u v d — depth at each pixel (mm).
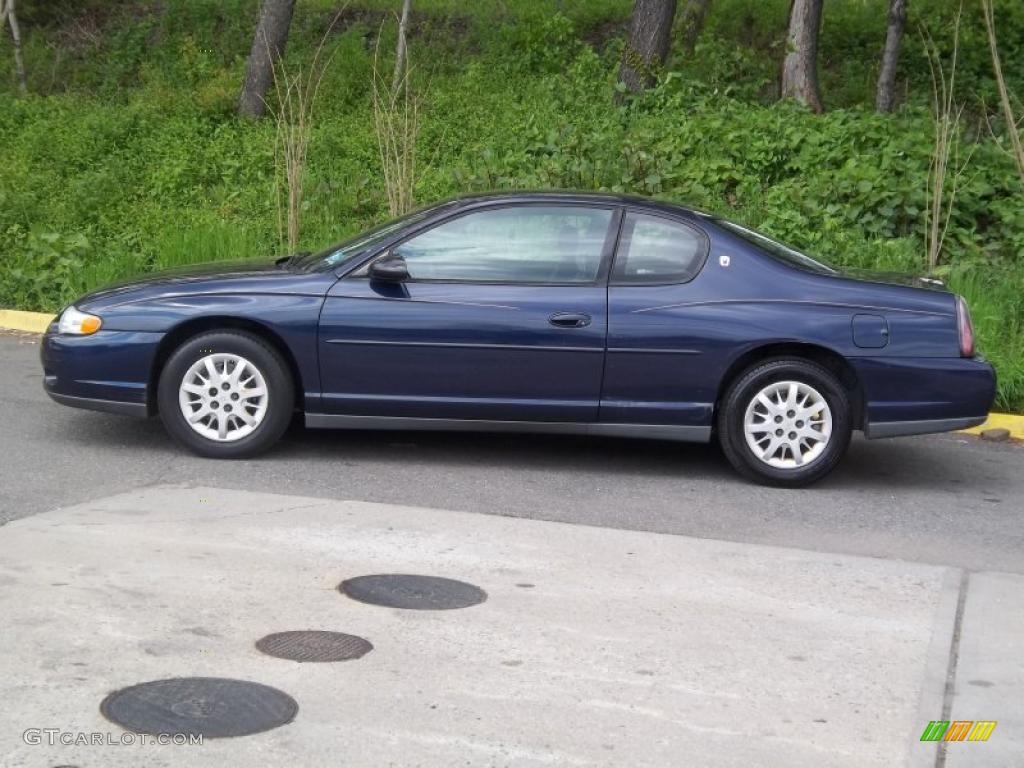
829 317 7562
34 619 5043
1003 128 17203
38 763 3896
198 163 16219
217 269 8180
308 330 7621
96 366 7746
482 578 5789
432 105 17953
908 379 7594
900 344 7578
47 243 13188
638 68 17953
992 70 19906
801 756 4203
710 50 19359
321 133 16828
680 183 14000
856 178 13289
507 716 4379
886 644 5207
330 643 4949
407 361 7617
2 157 17219
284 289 7691
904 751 4273
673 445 8797
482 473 7809
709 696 4629
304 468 7715
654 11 18266
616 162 14117
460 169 14641
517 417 7672
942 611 5613
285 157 14102
